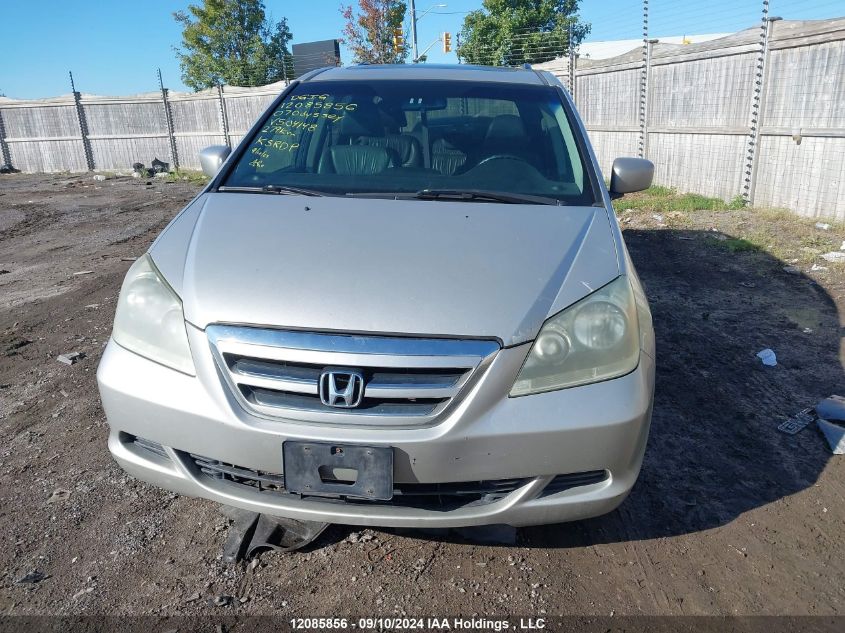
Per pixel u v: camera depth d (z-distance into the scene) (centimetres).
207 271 238
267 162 325
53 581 244
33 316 576
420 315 217
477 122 340
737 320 523
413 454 209
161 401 224
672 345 476
